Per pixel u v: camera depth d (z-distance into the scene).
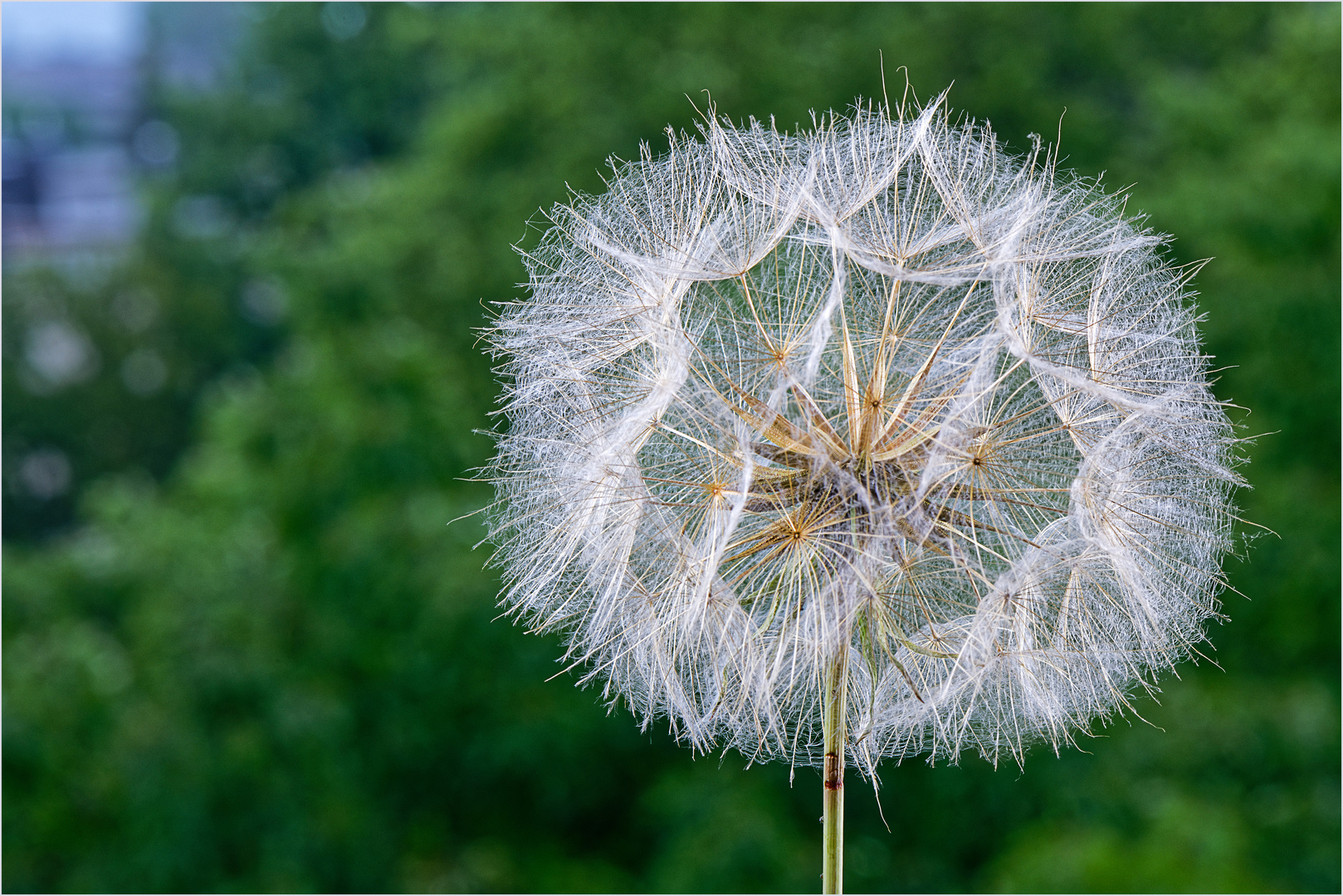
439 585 11.35
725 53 14.71
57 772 11.01
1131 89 16.53
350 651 11.50
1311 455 11.76
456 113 16.00
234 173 26.38
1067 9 16.23
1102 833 10.35
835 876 2.38
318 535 12.05
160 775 10.55
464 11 18.45
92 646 12.24
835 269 2.40
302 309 15.09
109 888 10.39
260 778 10.70
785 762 2.65
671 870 10.78
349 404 12.45
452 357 14.37
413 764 11.73
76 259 25.39
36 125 25.34
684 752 12.11
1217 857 9.91
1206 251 11.95
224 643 11.31
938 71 15.09
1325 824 10.60
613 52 15.17
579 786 12.15
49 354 24.30
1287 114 13.15
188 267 25.11
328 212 18.41
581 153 14.14
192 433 23.92
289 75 26.05
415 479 12.29
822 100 13.89
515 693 11.55
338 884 10.91
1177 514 2.71
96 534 15.87
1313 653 11.51
